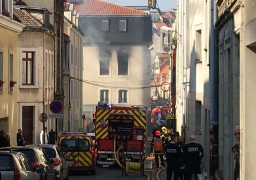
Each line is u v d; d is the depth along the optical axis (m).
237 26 16.05
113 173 32.09
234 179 16.16
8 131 32.97
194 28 31.39
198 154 22.02
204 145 27.91
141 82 92.44
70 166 30.44
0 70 31.55
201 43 30.33
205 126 27.44
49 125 46.00
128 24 91.88
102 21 91.56
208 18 25.58
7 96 32.66
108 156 35.03
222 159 20.78
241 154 15.06
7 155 16.41
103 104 35.62
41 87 43.56
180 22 46.69
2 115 31.44
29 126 43.41
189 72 35.38
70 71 63.03
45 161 21.39
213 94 23.47
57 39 52.00
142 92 92.50
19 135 34.72
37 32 43.28
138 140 34.97
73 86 65.75
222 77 20.83
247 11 14.34
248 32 13.98
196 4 30.95
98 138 35.06
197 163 22.02
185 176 23.42
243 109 14.80
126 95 92.31
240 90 15.12
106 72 91.81
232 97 17.89
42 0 49.72
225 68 19.50
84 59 91.25
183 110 40.59
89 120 83.75
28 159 18.88
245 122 14.59
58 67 52.53
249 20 14.00
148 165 35.81
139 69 92.19
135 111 35.00
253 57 14.50
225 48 19.45
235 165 16.58
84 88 91.31
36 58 43.28
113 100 91.88
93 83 91.44
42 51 43.53
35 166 18.86
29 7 44.84
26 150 19.83
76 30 66.12
